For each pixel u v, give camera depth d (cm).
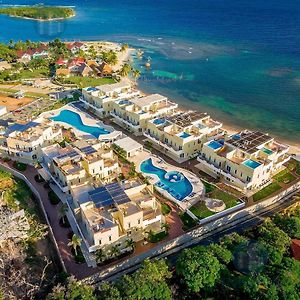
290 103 17500
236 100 17925
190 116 12719
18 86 18512
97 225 7794
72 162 10138
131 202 8444
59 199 9894
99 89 15375
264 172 10281
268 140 10962
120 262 7862
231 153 10506
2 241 8112
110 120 14750
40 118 13250
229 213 9388
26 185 10644
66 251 8231
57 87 18375
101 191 8669
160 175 10962
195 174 11088
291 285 6669
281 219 8681
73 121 14462
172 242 8425
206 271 6881
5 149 11850
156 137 12500
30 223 8712
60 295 6347
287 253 7869
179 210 9550
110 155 11000
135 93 15525
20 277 7094
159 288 6506
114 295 6341
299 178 10912
